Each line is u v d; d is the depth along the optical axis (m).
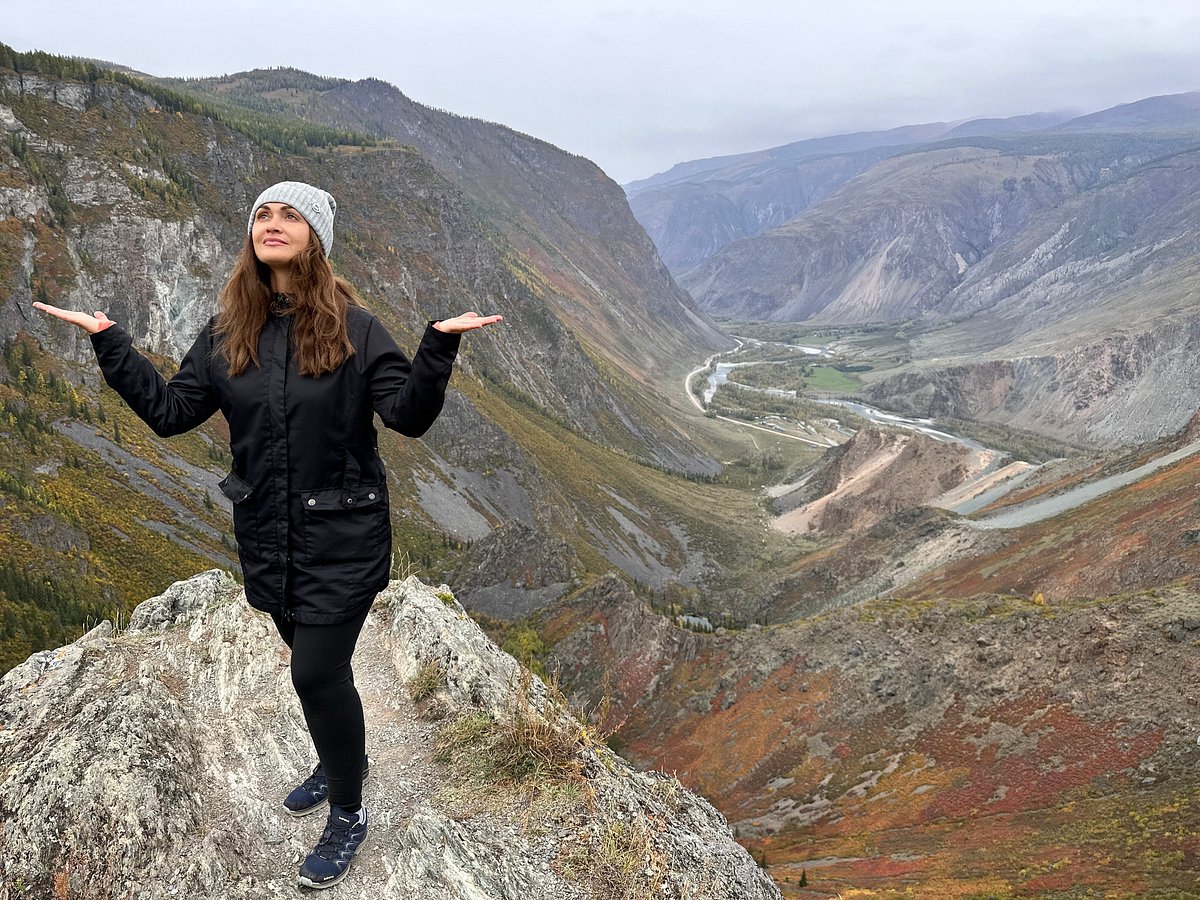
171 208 143.50
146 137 154.50
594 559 158.62
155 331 135.00
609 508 190.00
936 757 60.66
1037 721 58.53
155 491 106.81
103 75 154.75
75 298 125.25
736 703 75.56
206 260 146.38
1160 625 58.19
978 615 71.44
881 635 74.25
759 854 56.56
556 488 179.75
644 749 75.12
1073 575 93.81
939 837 51.59
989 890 40.94
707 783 68.56
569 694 81.50
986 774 56.47
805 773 65.56
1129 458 132.25
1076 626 62.53
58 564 75.12
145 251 136.12
